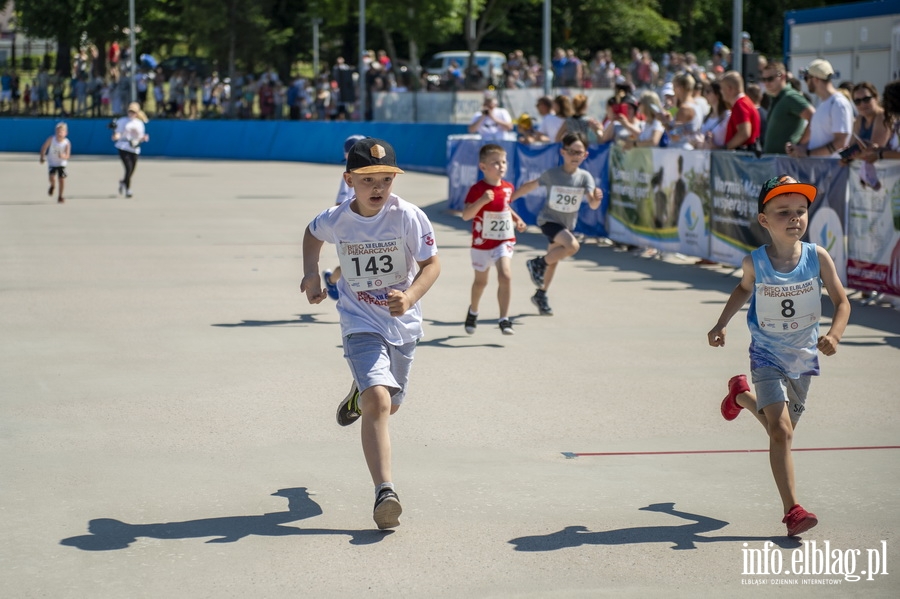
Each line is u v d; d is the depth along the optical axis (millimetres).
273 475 5809
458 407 7199
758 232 12195
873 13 19062
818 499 5438
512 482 5691
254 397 7430
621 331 9820
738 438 6504
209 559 4668
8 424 6746
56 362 8469
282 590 4352
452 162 20938
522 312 10781
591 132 20516
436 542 4867
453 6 47656
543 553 4734
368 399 5039
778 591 4352
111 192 25969
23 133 45250
